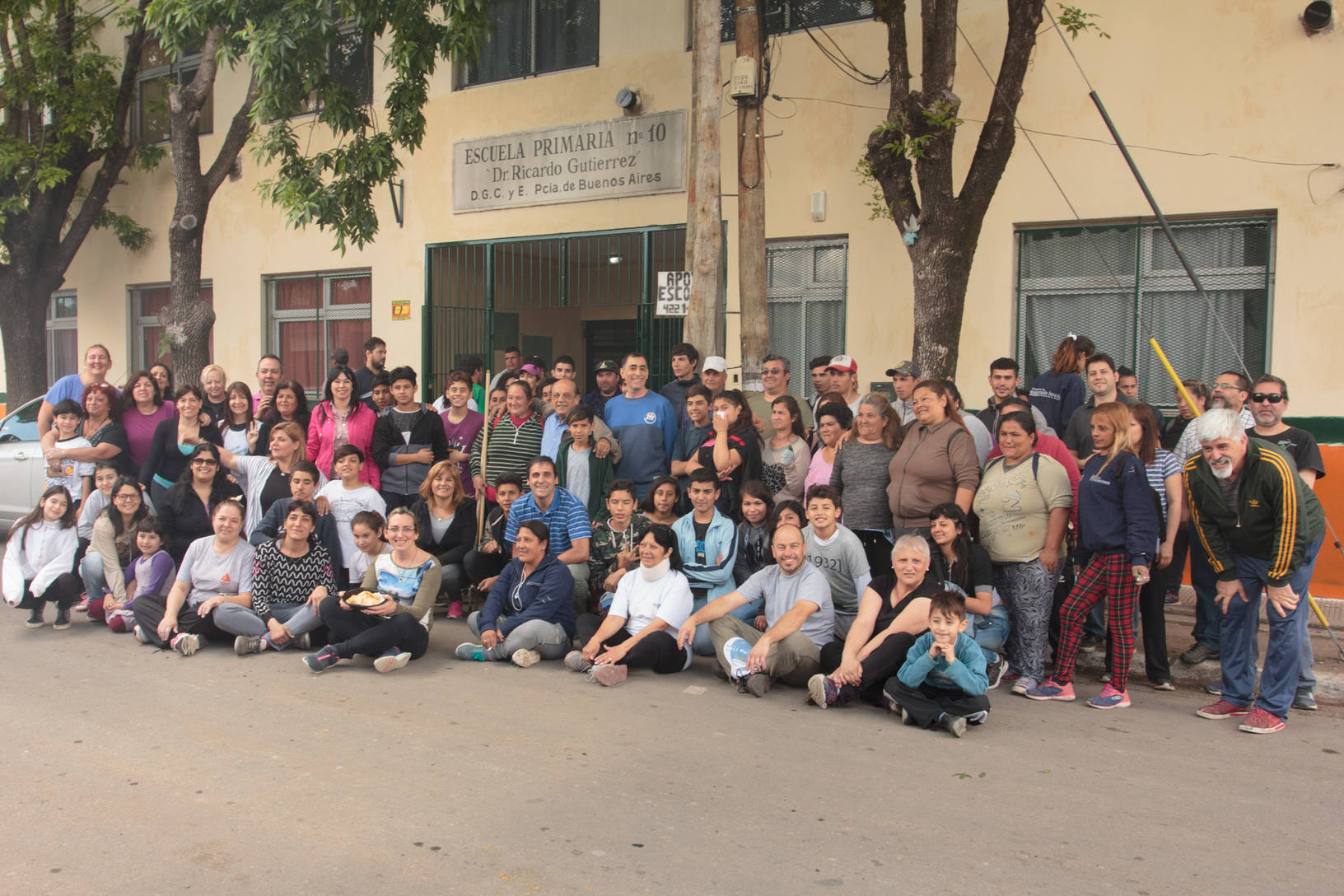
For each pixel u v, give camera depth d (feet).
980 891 10.76
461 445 27.45
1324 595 25.02
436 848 11.72
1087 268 29.17
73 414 25.45
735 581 21.80
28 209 44.55
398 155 40.93
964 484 19.16
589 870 11.19
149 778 13.88
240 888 10.78
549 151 37.58
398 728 16.08
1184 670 20.33
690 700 18.01
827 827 12.38
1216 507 16.83
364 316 42.70
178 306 38.40
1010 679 19.88
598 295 37.68
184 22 29.12
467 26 28.91
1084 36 28.45
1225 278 27.48
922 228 24.95
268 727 16.07
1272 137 26.32
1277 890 10.86
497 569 24.52
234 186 45.32
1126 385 25.04
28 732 15.80
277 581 21.29
